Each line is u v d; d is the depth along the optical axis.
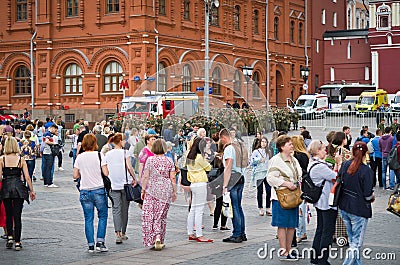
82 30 56.91
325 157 13.84
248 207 22.50
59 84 57.94
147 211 15.59
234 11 66.00
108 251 15.47
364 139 29.16
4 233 17.45
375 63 81.38
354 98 80.94
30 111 58.97
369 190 12.45
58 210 21.69
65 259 14.59
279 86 74.81
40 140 34.72
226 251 15.36
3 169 15.61
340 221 15.86
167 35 56.91
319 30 83.94
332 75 85.19
